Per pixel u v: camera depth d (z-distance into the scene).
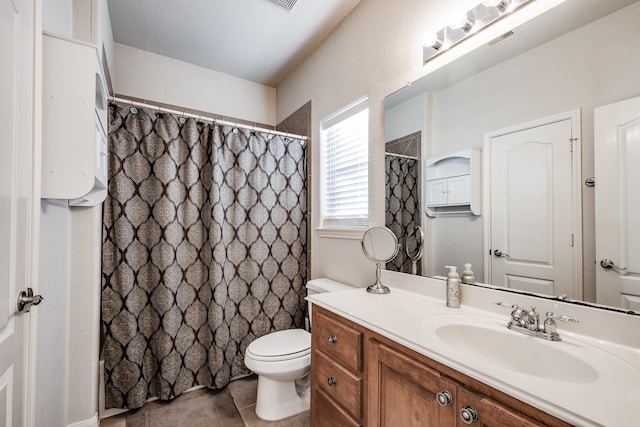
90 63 1.14
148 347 1.83
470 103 1.25
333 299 1.38
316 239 2.27
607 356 0.80
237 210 2.14
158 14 1.90
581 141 0.94
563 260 0.98
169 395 1.83
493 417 0.68
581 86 0.94
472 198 1.24
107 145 1.69
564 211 0.98
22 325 0.85
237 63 2.50
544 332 0.92
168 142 1.89
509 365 0.94
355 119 1.96
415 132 1.48
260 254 2.22
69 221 1.47
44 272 1.14
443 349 0.84
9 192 0.76
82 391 1.50
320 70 2.22
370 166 1.75
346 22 1.95
